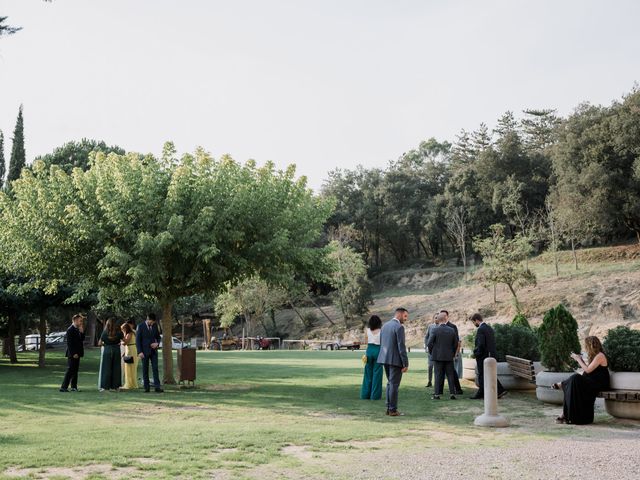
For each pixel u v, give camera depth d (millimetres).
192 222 18125
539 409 13312
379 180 95875
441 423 11219
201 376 22203
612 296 52031
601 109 66875
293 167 20641
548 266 65438
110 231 18422
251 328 70812
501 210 79688
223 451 8312
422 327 58688
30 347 57438
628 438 9617
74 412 12727
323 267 20672
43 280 20969
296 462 7605
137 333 16891
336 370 25078
